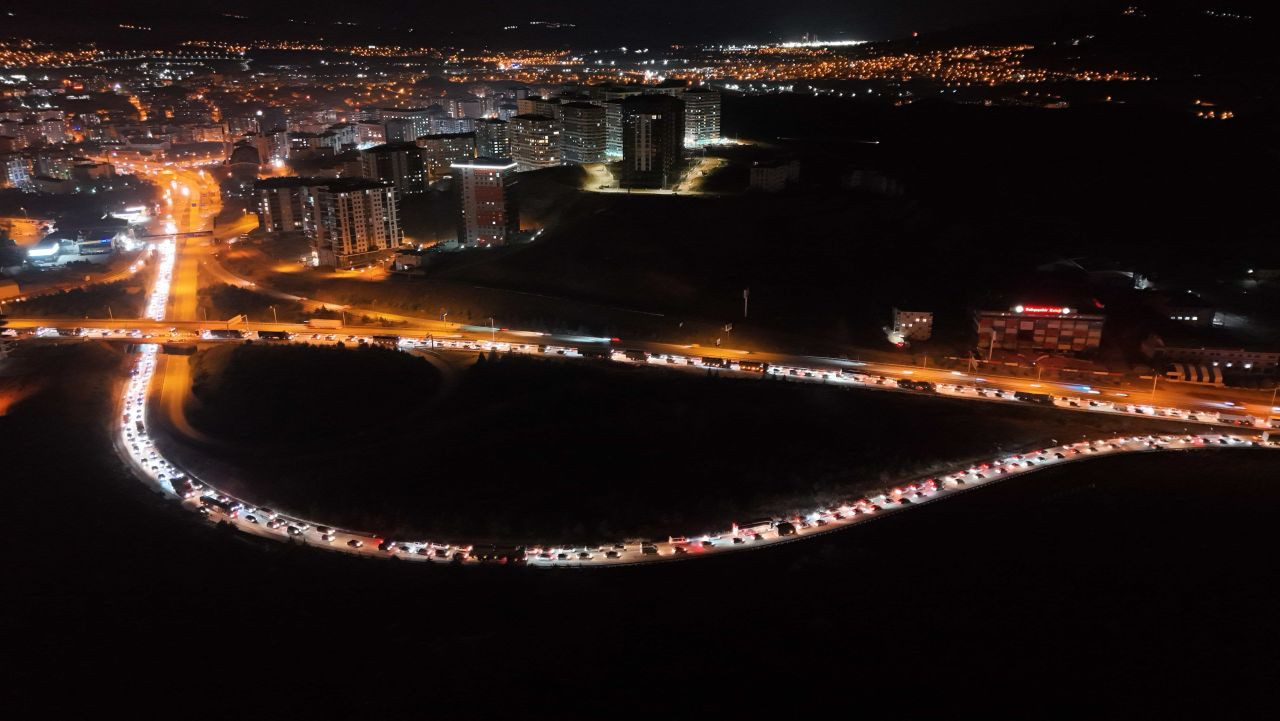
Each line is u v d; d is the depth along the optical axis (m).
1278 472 180.25
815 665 129.25
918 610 142.12
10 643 139.12
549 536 166.88
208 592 150.88
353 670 131.62
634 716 119.31
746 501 177.25
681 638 136.25
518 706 122.00
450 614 143.88
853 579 150.88
